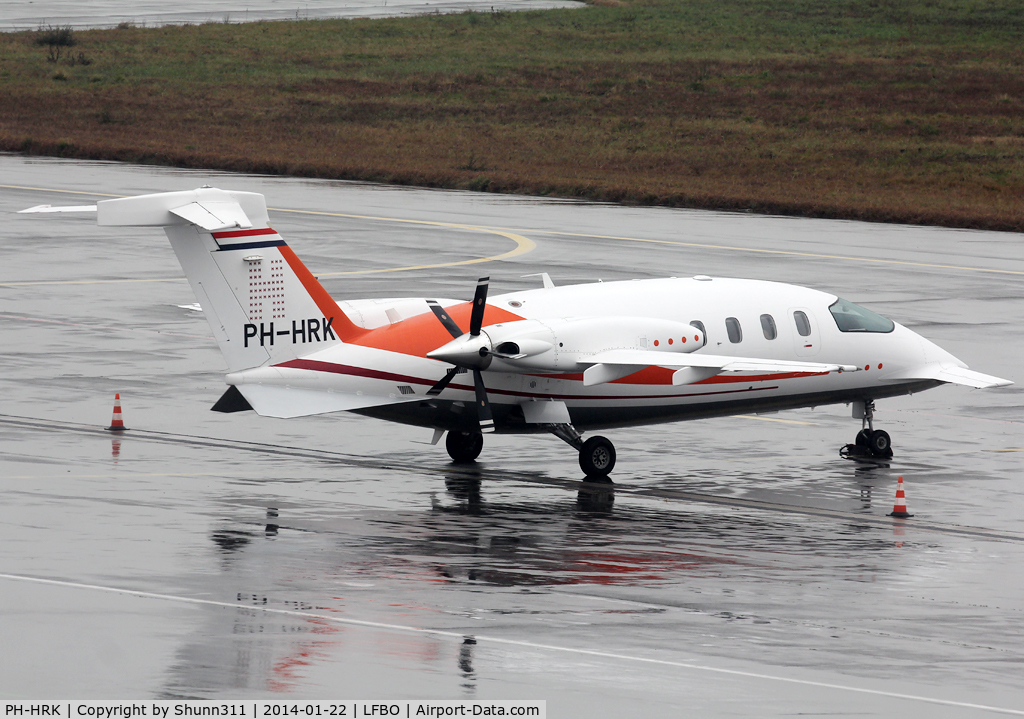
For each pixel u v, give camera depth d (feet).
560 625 186.80
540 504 264.93
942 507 271.49
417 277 532.32
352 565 215.31
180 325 444.14
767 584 212.84
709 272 558.56
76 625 179.83
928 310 493.77
